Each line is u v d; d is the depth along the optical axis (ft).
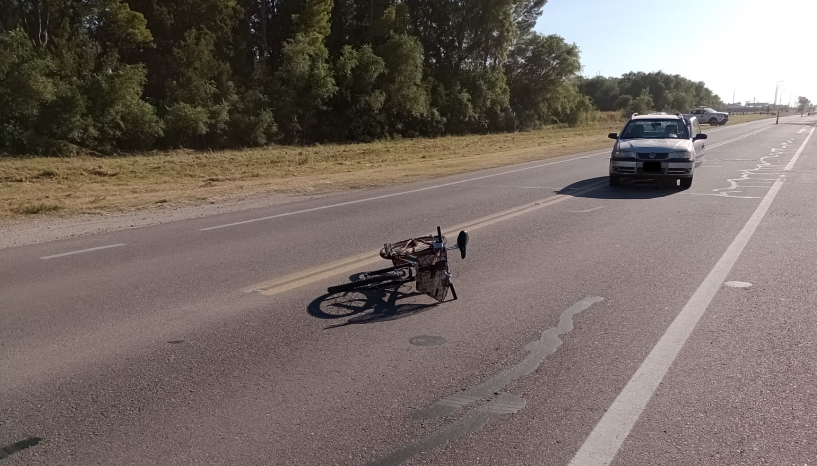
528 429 12.23
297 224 35.63
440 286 20.26
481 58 209.67
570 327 17.90
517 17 223.92
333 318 18.99
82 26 123.85
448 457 11.27
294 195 49.98
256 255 27.58
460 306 20.07
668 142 49.85
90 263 26.40
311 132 150.00
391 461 11.17
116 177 72.02
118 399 13.71
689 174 47.96
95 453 11.55
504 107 216.13
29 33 114.42
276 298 21.08
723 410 12.86
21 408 13.33
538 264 25.38
